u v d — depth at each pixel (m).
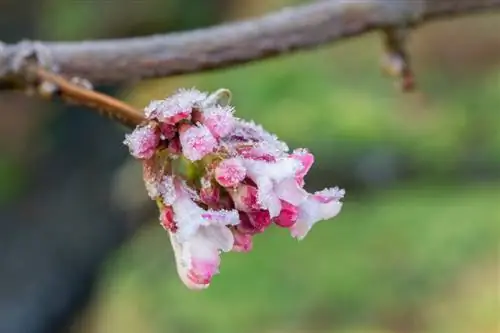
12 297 0.67
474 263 1.12
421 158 0.80
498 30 1.23
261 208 0.36
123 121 0.39
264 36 0.44
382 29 0.45
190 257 0.36
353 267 1.12
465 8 0.46
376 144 0.84
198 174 0.37
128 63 0.43
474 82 1.11
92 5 0.77
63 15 0.76
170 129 0.37
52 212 0.71
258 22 0.44
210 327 1.08
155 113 0.37
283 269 1.13
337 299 1.10
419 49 1.20
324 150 0.81
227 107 0.37
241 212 0.36
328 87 0.98
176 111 0.36
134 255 1.05
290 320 1.09
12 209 0.71
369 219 1.16
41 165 0.74
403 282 1.11
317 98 0.95
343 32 0.45
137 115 0.39
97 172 0.73
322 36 0.44
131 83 0.43
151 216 0.73
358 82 1.03
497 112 0.98
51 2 0.77
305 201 0.36
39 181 0.73
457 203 1.15
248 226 0.36
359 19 0.45
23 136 0.75
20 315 0.66
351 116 0.92
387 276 1.11
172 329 1.10
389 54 0.46
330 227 1.16
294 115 0.92
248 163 0.36
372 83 1.04
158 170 0.37
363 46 1.08
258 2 0.97
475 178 0.84
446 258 1.13
